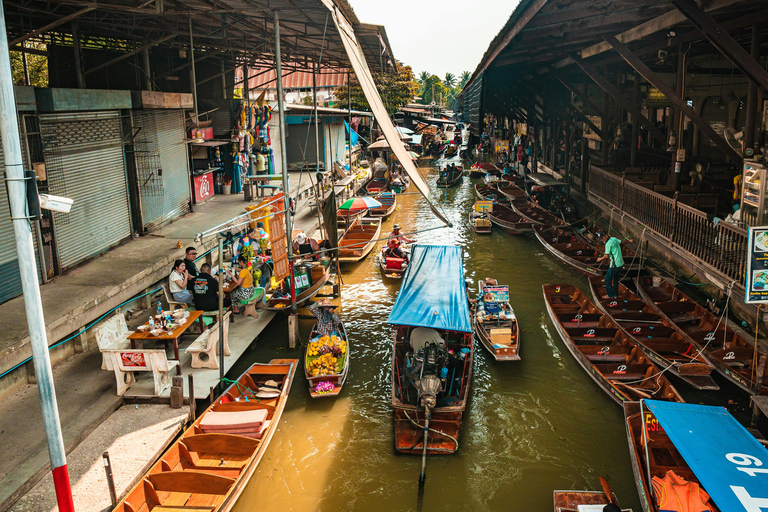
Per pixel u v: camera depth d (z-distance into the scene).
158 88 20.72
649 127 17.66
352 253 19.30
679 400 9.04
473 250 20.94
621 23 13.65
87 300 10.45
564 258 17.98
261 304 13.98
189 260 12.99
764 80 9.21
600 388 10.80
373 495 8.07
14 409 8.69
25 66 18.30
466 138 65.19
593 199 20.50
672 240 13.03
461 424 9.57
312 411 10.27
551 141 31.67
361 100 41.06
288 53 22.80
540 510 7.75
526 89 31.61
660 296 14.07
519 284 16.97
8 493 6.81
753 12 11.28
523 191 29.12
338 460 8.87
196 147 20.83
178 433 8.62
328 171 29.81
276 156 29.78
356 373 11.71
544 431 9.58
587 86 27.88
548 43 16.55
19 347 8.87
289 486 8.29
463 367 10.83
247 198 21.00
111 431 8.46
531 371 11.66
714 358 10.19
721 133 19.27
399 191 34.16
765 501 6.06
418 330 10.75
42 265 11.30
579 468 8.61
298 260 15.59
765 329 11.05
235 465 8.01
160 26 17.33
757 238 8.57
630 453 8.56
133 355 9.09
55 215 11.72
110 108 13.50
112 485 6.83
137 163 15.12
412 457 8.91
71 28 15.06
